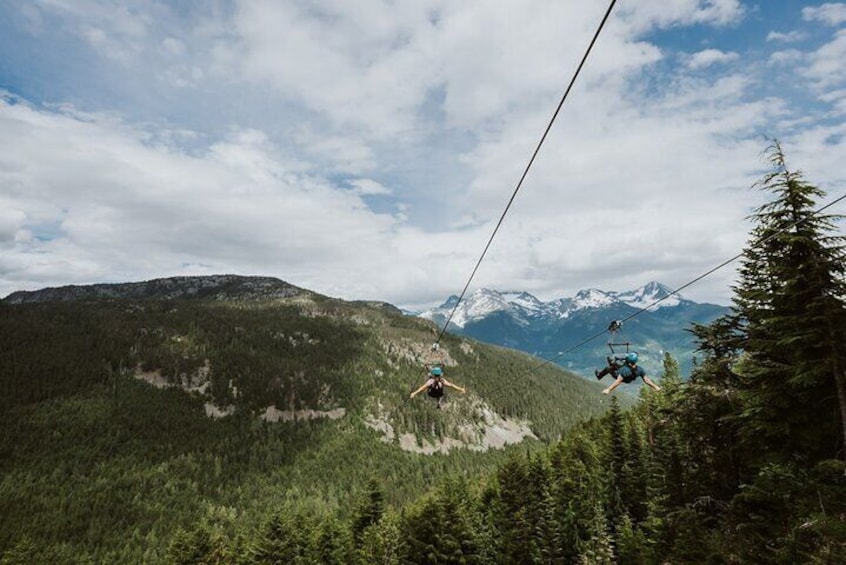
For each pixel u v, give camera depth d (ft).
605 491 186.09
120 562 375.86
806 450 67.92
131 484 516.32
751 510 76.23
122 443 606.96
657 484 124.26
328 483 555.28
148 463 568.82
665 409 95.61
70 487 504.02
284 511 211.82
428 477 601.21
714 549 77.97
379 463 623.36
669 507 107.34
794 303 65.16
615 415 197.47
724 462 87.45
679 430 94.22
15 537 385.91
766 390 70.03
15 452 552.00
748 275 73.82
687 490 95.04
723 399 82.64
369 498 213.66
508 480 207.72
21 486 490.90
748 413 70.23
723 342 82.12
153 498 495.00
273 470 583.99
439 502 191.52
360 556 187.11
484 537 194.08
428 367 61.11
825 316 59.16
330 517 200.54
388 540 181.16
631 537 150.10
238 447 636.07
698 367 88.07
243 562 204.13
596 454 225.97
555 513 185.26
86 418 638.53
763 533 73.67
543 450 310.65
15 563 275.80
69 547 387.55
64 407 655.76
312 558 190.39
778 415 68.85
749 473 83.30
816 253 62.69
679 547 90.17
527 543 179.32
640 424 209.36
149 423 654.12
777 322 66.59
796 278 61.77
